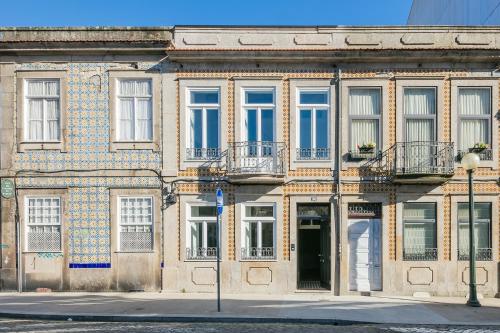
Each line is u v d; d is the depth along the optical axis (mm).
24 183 14258
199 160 14211
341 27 14336
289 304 12273
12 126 14320
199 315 10820
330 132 14211
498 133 14141
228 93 14289
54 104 14508
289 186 14141
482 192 14008
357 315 10969
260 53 14062
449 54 13953
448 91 14188
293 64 14289
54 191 14258
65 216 14211
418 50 13898
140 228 14273
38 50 14195
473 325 10281
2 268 14164
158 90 14305
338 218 14047
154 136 14242
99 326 10180
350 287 14125
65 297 13312
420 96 14320
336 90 14242
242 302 12531
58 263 14172
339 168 14086
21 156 14305
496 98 14148
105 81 14336
